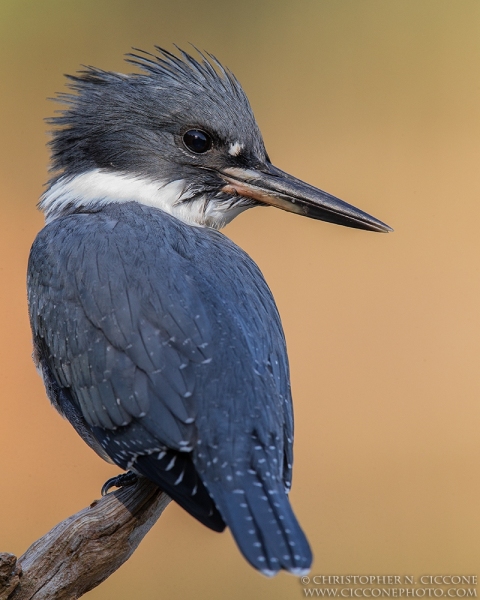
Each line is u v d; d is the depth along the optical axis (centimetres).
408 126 1530
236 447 677
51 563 738
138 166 909
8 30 1573
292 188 935
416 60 1578
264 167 941
